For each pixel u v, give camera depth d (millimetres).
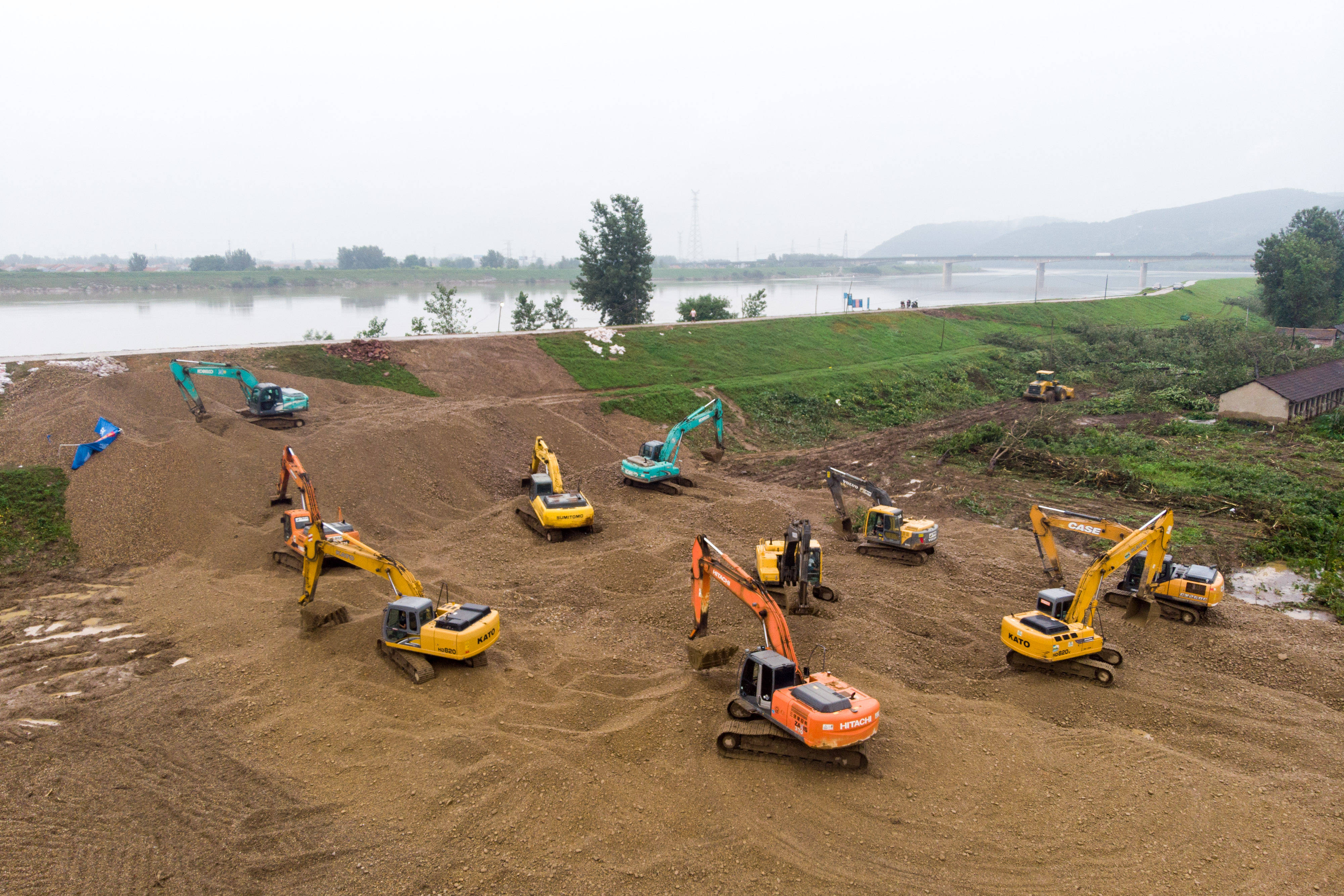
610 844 13000
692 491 35750
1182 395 57562
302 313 114750
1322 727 16922
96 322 93250
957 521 33375
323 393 42406
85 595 23688
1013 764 15273
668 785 14578
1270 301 96438
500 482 35844
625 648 20453
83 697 17609
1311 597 25500
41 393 35125
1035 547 29750
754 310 86750
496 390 48812
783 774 14820
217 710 17109
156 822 13539
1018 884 12125
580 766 15086
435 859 12578
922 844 12992
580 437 41969
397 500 31641
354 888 12000
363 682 18281
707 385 54562
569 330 59062
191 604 22891
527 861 12578
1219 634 21625
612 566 26016
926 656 20438
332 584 24375
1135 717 17406
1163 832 13305
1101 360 75562
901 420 54375
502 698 17594
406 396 45000
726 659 18938
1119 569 26000
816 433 50906
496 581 25344
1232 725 16953
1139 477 38250
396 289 189000
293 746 15797
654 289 78812
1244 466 38719
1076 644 18891
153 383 37469
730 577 18000
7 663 19328
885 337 75188
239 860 12633
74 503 28062
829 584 25219
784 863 12547
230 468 30656
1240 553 28969
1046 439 45844
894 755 15461
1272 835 13219
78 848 12891
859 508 34250
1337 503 32219
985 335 82312
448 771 14852
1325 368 56000
